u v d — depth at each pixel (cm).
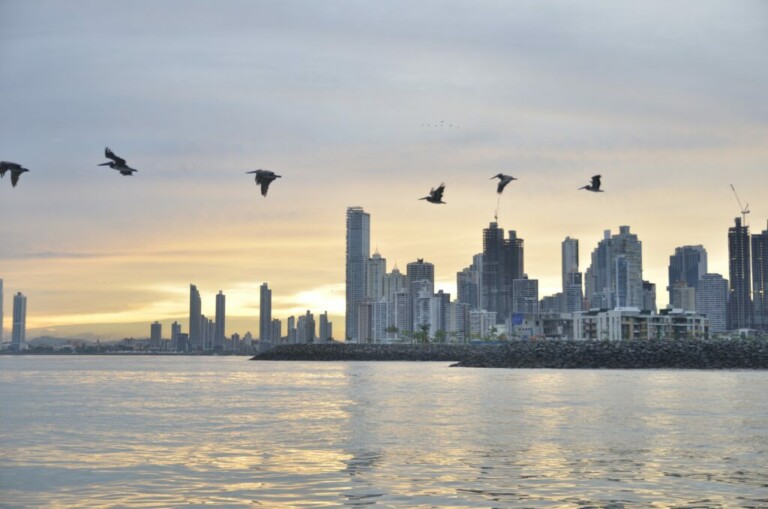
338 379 16838
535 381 14500
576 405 8681
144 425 6750
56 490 3709
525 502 3397
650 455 4766
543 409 8194
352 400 9875
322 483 3862
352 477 4038
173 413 8038
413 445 5288
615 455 4772
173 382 16462
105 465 4456
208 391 12569
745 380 14462
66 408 8794
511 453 4884
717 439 5544
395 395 10806
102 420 7244
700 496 3509
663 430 6153
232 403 9562
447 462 4528
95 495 3584
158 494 3603
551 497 3497
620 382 13925
